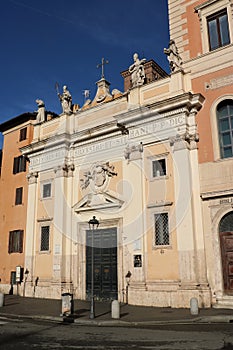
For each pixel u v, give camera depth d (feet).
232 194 50.26
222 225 51.34
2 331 35.86
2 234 81.66
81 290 63.82
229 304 47.65
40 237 71.46
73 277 65.41
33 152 77.30
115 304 43.42
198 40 60.44
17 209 79.77
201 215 52.42
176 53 60.59
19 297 68.33
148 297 53.26
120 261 59.21
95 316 44.73
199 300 48.52
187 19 62.75
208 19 60.80
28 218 74.43
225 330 33.88
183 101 55.47
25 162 81.30
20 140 84.48
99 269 62.49
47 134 76.43
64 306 45.78
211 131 54.39
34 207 74.13
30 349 26.89
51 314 47.29
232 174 51.08
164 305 51.52
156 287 53.26
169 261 53.06
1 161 93.71
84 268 64.75
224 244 50.60
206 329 34.83
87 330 36.11
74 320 42.50
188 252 50.98
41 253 70.18
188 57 60.64
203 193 52.65
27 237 73.31
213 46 59.36
